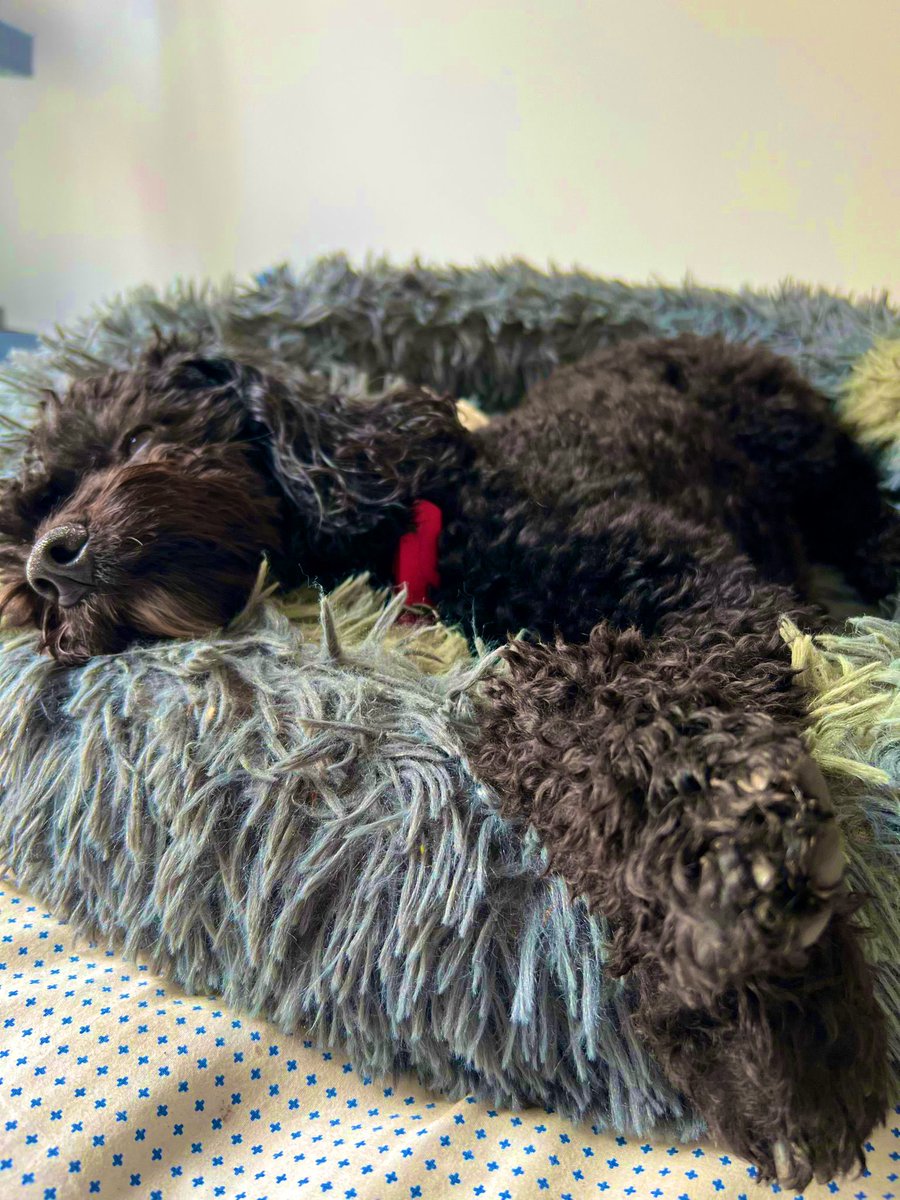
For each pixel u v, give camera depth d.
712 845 0.31
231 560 0.54
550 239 1.20
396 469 0.57
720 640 0.45
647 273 1.18
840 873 0.32
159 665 0.49
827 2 1.02
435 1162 0.37
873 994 0.37
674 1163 0.38
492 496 0.58
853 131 1.07
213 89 1.20
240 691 0.47
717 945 0.30
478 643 0.52
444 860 0.40
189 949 0.43
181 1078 0.39
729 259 1.15
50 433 0.58
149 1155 0.37
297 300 0.92
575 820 0.36
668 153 1.13
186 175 1.24
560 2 1.09
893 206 1.09
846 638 0.50
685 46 1.08
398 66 1.15
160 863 0.43
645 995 0.36
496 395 0.95
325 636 0.48
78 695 0.48
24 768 0.48
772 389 0.80
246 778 0.43
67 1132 0.36
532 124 1.15
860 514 0.79
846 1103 0.33
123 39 1.19
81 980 0.44
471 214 1.21
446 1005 0.39
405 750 0.43
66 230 1.30
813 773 0.33
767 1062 0.32
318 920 0.41
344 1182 0.35
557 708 0.40
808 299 0.94
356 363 0.91
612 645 0.42
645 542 0.54
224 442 0.58
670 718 0.35
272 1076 0.41
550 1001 0.39
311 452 0.58
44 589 0.51
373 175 1.21
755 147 1.10
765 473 0.78
